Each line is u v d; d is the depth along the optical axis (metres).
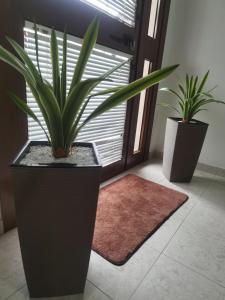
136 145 2.13
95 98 1.38
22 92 0.96
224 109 1.87
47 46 1.03
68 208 0.64
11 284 0.83
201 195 1.63
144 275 0.91
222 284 0.90
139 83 0.63
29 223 0.65
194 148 1.69
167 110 2.18
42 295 0.79
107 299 0.80
